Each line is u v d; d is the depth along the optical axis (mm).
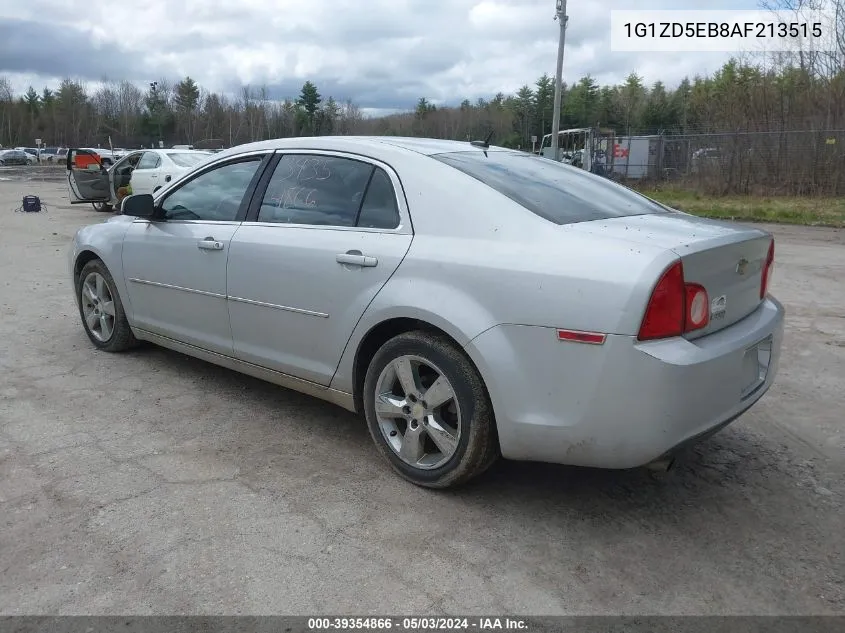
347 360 3557
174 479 3422
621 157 27547
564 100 73812
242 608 2498
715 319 2953
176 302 4547
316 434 3994
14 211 18719
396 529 3021
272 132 71688
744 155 22234
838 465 3713
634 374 2654
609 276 2705
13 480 3371
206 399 4488
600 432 2760
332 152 3840
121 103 84625
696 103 32281
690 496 3363
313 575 2691
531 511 3197
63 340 5750
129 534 2934
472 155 3725
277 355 3939
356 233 3527
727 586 2688
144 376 4887
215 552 2822
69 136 87875
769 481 3525
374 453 3768
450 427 3238
